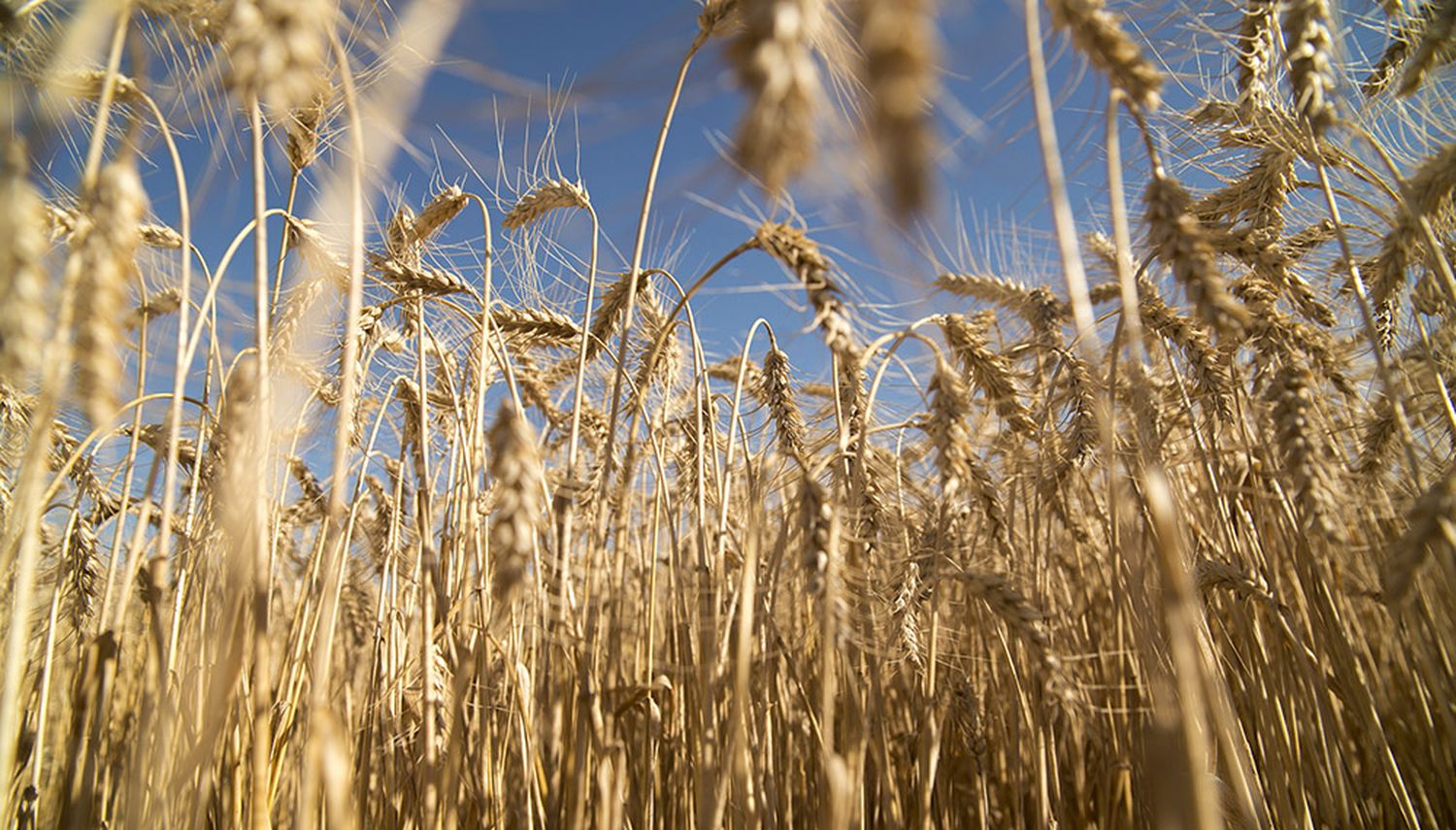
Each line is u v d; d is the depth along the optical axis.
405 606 0.83
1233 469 0.88
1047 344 0.82
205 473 0.68
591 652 0.62
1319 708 0.70
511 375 0.70
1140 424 0.46
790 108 0.30
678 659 0.72
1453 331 0.67
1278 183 0.82
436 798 0.64
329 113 0.61
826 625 0.53
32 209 0.43
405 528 0.88
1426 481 0.72
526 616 0.69
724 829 0.68
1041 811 0.70
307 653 0.70
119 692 0.76
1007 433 0.86
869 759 0.83
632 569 0.94
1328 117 0.65
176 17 0.52
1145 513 0.69
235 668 0.47
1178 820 0.42
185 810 0.56
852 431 0.74
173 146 0.52
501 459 0.48
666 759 0.76
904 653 0.73
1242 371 0.81
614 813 0.58
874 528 0.70
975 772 0.80
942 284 0.71
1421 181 0.65
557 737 0.62
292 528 0.90
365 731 0.72
